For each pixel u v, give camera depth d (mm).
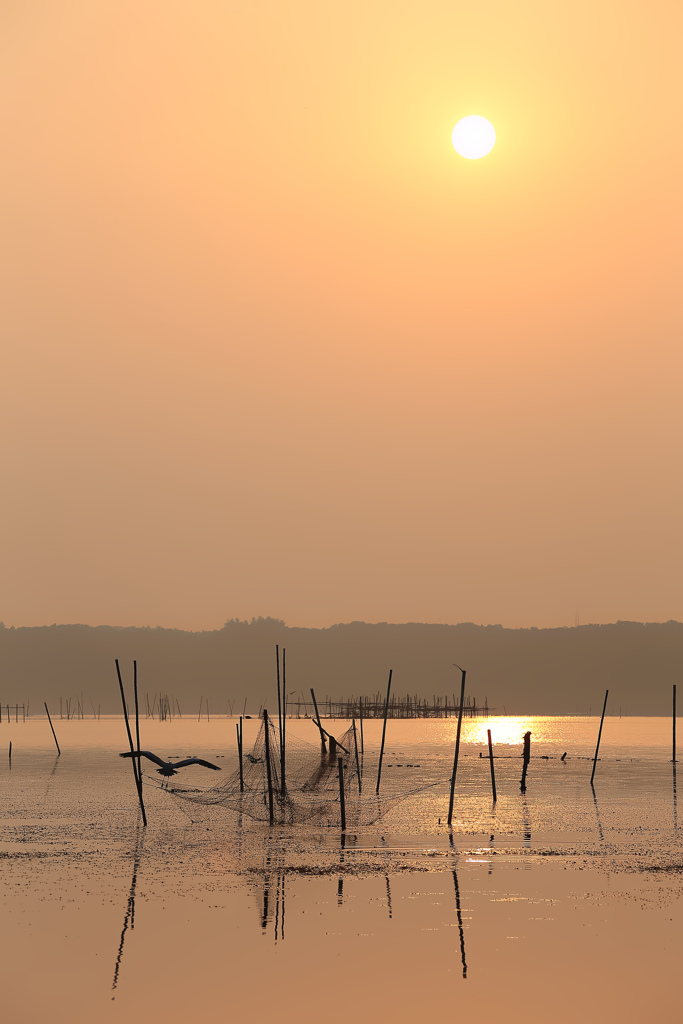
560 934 31719
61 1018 24750
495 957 29484
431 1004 25750
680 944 30656
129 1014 25078
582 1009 25328
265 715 59625
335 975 27953
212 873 40938
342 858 44469
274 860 43906
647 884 38625
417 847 47312
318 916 33844
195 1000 25984
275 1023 24453
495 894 36969
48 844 48219
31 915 33875
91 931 31984
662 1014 25078
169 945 30562
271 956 29516
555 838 50344
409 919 33375
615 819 58344
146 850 46562
